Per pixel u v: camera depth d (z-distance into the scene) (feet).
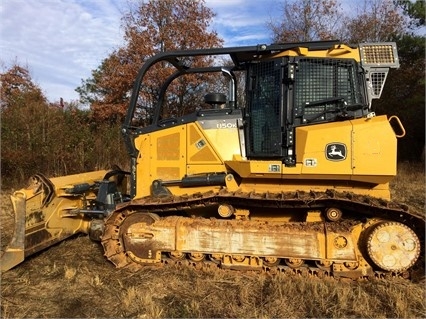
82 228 20.71
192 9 54.80
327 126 14.98
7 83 63.26
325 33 71.67
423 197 34.12
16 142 40.96
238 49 16.11
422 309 13.08
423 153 62.49
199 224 15.94
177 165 17.46
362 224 15.34
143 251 16.35
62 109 48.49
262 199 14.97
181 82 52.65
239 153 16.80
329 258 14.98
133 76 51.65
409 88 68.69
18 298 14.12
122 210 16.66
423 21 69.31
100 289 14.75
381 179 14.82
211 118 17.07
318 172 14.84
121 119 54.90
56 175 42.11
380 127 14.67
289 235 15.23
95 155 45.85
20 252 16.39
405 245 14.52
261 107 16.35
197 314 12.90
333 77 15.76
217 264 16.12
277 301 13.38
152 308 13.00
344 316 12.71
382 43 16.17
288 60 15.67
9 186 38.81
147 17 54.44
